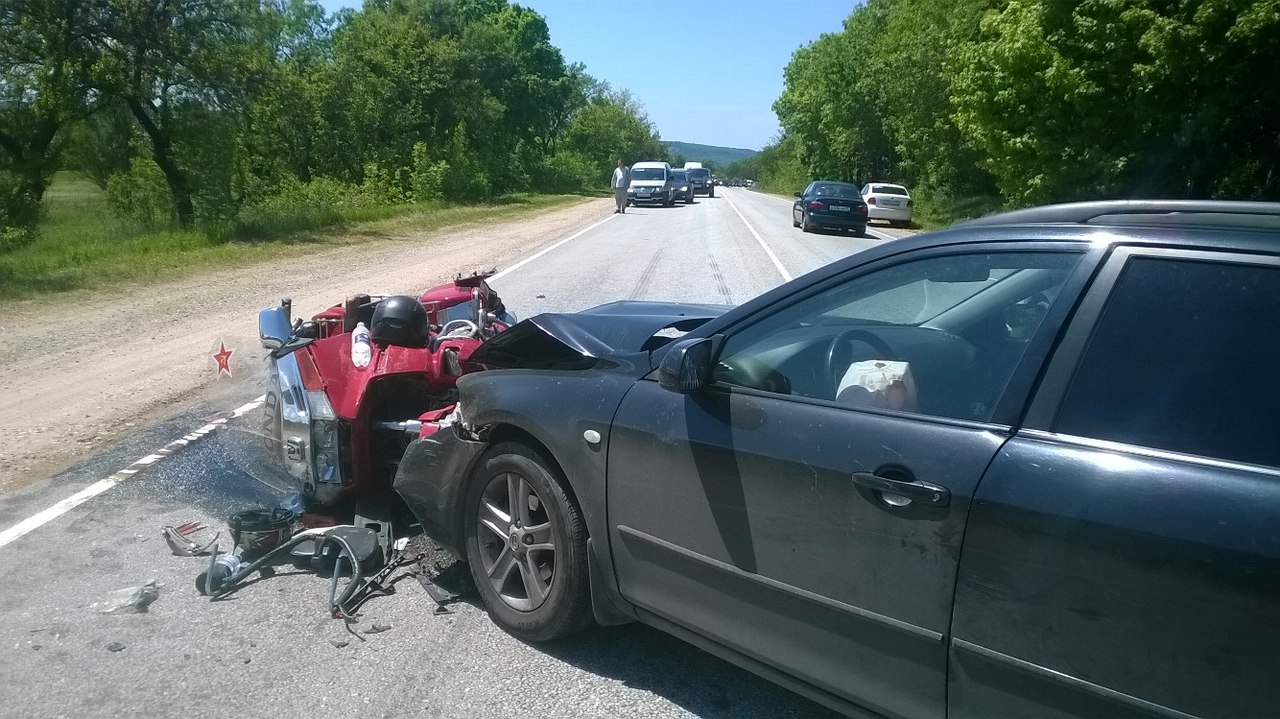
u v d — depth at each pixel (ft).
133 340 33.99
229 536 15.80
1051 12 56.70
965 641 8.14
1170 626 7.04
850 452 8.96
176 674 11.55
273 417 16.69
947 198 108.68
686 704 10.96
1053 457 7.84
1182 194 55.88
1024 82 59.41
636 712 10.79
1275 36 46.52
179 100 73.61
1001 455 8.10
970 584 8.07
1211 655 6.86
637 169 143.23
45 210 69.46
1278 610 6.56
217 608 13.29
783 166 317.22
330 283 47.85
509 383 12.39
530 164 206.39
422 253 63.87
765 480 9.53
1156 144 54.80
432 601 13.47
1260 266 7.54
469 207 129.08
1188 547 6.96
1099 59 55.01
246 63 73.92
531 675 11.57
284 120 108.06
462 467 12.93
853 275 9.96
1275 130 51.62
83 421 23.08
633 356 11.78
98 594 13.71
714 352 10.43
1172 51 49.21
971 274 9.19
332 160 125.80
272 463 16.85
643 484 10.67
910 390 9.27
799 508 9.25
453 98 150.51
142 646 12.23
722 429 9.99
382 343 16.01
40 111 63.05
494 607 12.60
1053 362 8.25
